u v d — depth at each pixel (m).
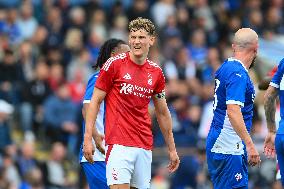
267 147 24.86
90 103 23.53
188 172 37.78
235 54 24.23
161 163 39.31
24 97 47.25
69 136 45.16
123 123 23.53
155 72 23.86
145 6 56.06
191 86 47.81
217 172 24.55
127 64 23.59
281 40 47.31
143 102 23.67
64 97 45.66
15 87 47.53
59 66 48.09
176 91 45.88
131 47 23.52
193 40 54.41
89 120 23.39
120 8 55.31
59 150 42.66
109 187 23.78
